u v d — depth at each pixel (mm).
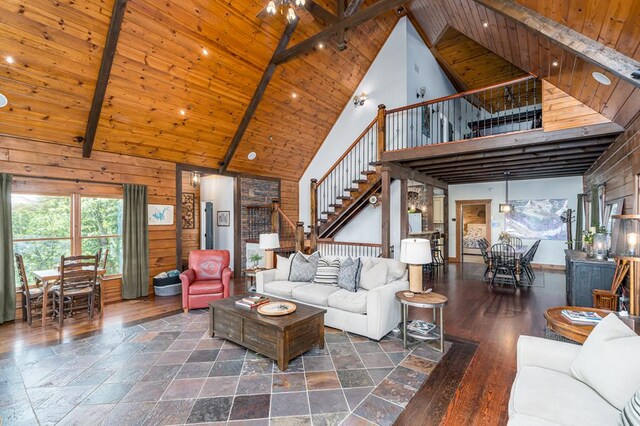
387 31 6863
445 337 3510
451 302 4957
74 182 4852
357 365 2879
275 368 2838
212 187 7996
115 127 4895
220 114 5777
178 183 6074
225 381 2617
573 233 8055
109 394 2438
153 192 5719
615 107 3551
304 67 6113
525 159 5625
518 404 1538
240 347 3293
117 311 4586
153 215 5703
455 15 5195
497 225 9148
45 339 3520
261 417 2145
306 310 3219
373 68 7227
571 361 1854
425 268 7668
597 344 1692
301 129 7297
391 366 2855
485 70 8414
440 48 7852
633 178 3617
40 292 4203
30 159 4402
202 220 8273
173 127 5461
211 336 3561
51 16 3551
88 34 3857
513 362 2918
